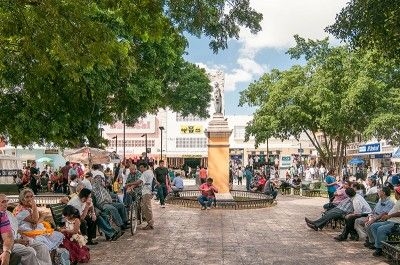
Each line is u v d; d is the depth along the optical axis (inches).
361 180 1242.6
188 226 578.9
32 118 928.9
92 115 987.3
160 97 1283.2
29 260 263.9
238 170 1841.8
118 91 1016.9
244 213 733.9
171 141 2810.0
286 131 1439.5
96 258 380.8
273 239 482.0
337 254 402.3
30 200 319.6
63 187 1059.3
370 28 469.1
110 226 470.3
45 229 325.1
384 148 2027.6
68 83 600.7
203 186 788.6
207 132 893.2
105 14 839.7
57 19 378.0
